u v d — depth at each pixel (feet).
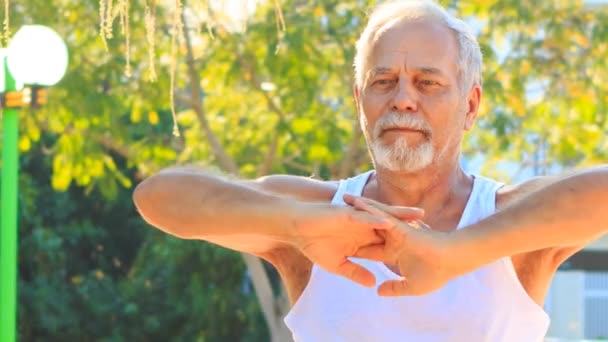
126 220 68.18
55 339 64.54
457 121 10.73
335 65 39.91
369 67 10.62
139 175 50.34
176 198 9.70
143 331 65.00
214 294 60.75
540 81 40.91
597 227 9.23
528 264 10.51
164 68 38.88
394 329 10.39
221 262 60.39
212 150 40.68
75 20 38.86
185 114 42.45
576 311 54.85
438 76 10.46
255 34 37.88
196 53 38.88
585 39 40.22
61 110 39.45
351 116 41.01
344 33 38.70
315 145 39.24
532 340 10.44
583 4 40.65
